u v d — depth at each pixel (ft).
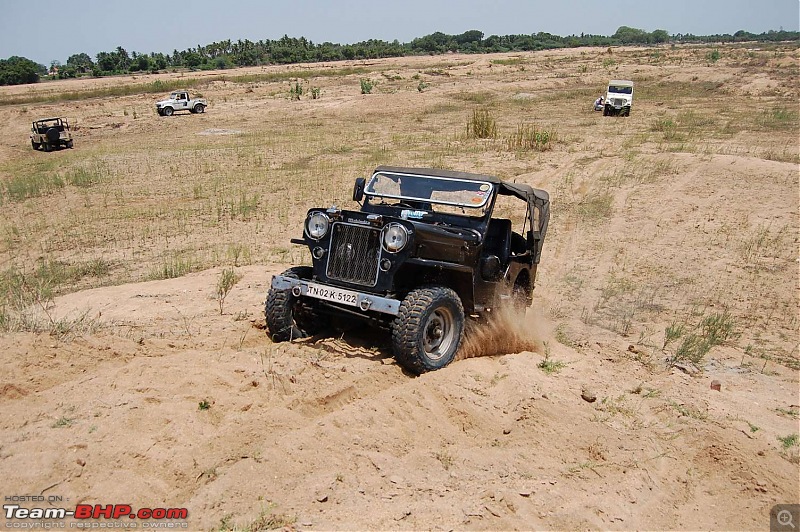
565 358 24.85
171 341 22.94
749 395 23.07
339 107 145.79
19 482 13.96
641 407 20.98
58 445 15.23
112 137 115.24
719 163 67.46
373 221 22.08
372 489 15.26
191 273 37.42
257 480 15.02
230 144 96.32
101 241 47.91
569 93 167.94
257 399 18.71
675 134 93.09
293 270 24.73
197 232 49.78
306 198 59.93
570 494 15.96
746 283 37.37
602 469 17.34
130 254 44.09
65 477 14.33
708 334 29.01
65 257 43.75
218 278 35.12
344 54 394.93
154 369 19.80
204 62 347.97
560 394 21.04
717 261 41.45
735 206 53.93
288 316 23.73
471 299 23.93
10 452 14.83
